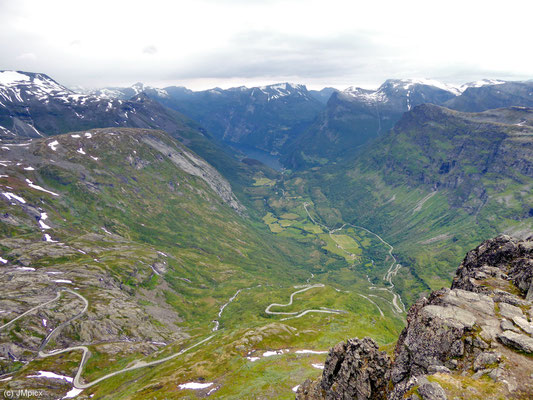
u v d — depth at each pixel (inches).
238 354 6943.9
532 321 2050.9
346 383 2508.6
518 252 3336.6
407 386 1722.4
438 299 2463.1
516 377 1616.6
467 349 1935.3
